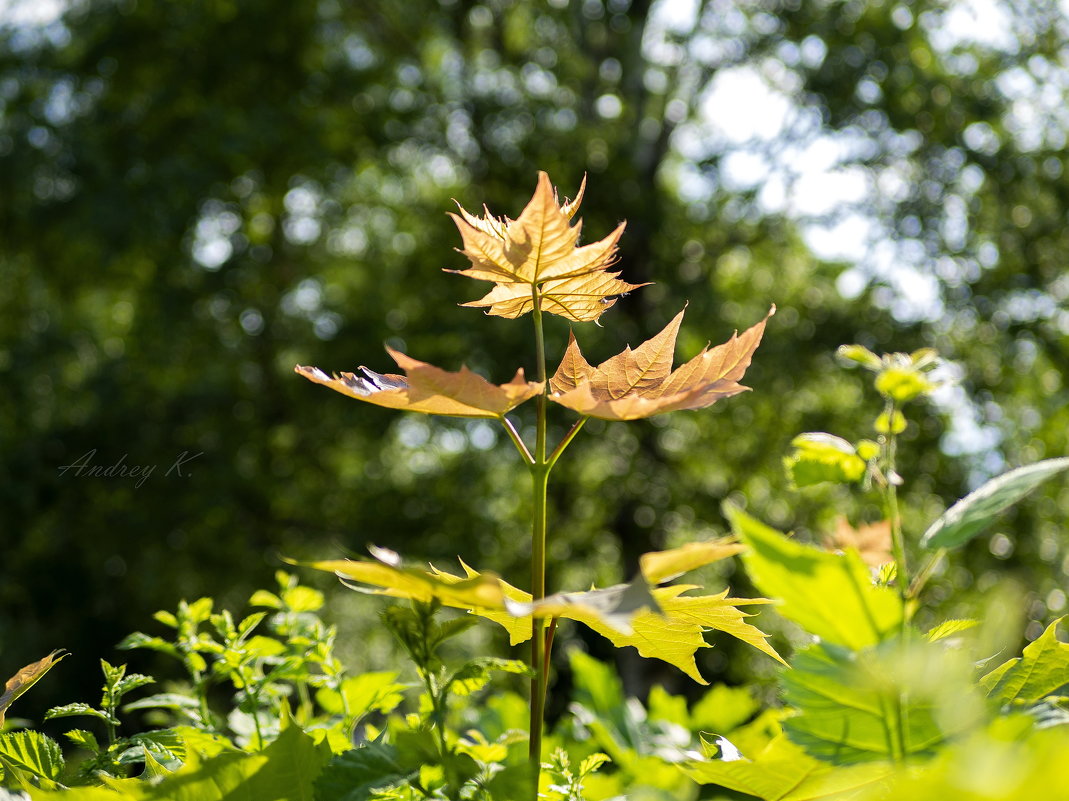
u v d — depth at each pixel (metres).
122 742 1.19
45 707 12.54
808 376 13.52
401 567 0.79
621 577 14.41
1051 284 13.28
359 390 0.99
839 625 0.66
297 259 15.01
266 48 13.74
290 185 14.22
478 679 0.85
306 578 13.43
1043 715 0.74
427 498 13.91
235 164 12.97
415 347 13.14
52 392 13.57
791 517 13.52
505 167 13.95
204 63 13.45
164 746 1.20
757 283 15.09
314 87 13.87
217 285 13.53
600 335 12.66
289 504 13.92
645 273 14.25
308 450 14.12
